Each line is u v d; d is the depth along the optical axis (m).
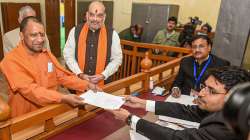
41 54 1.54
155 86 2.20
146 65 1.97
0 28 4.71
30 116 1.15
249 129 0.38
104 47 2.15
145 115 1.59
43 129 1.32
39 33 1.44
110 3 6.50
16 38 2.57
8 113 1.04
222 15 1.68
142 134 1.09
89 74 2.16
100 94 1.44
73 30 2.20
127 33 5.15
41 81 1.50
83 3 5.85
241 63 1.67
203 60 2.11
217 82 0.88
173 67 2.41
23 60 1.42
